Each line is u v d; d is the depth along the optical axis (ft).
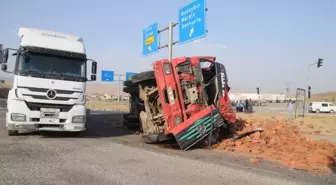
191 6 62.28
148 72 39.93
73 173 23.43
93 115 91.45
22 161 26.55
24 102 38.22
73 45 42.01
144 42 83.46
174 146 37.37
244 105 146.20
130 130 55.16
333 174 25.93
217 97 37.19
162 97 35.32
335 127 63.82
